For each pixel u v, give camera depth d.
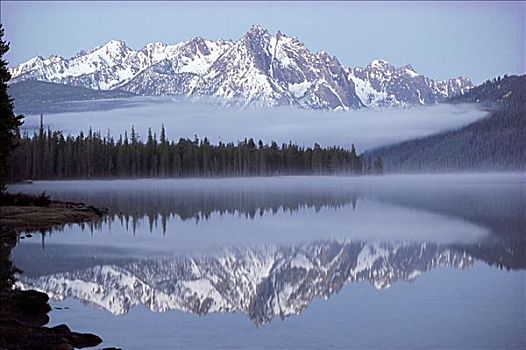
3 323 21.72
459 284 32.38
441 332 23.91
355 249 45.78
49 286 31.38
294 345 22.52
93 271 35.66
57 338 20.50
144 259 40.47
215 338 23.25
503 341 22.78
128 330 24.03
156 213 78.38
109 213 77.62
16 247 44.47
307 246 47.41
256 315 26.67
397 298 29.52
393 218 71.62
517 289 30.91
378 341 22.84
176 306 28.28
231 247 46.62
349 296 30.27
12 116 55.75
